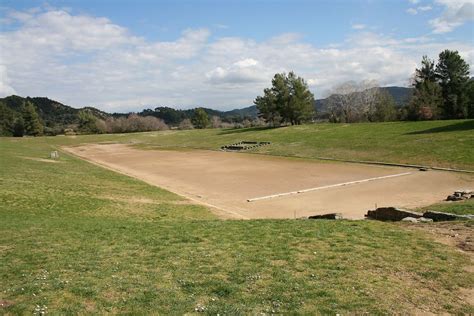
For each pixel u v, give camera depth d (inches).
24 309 318.3
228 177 1487.5
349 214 873.5
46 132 5344.5
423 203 949.2
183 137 3939.5
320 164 1776.6
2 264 439.2
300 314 311.6
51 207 868.6
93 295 345.7
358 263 424.2
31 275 401.4
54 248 506.3
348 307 323.3
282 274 394.3
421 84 3427.7
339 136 2549.2
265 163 1894.7
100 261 448.1
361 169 1573.6
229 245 504.4
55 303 331.3
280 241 515.2
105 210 882.8
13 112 5329.7
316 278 383.9
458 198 900.0
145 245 516.7
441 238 512.7
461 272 396.8
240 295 347.6
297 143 2529.5
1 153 2089.1
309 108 3841.0
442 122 2418.8
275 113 4005.9
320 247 483.5
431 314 315.9
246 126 4626.0
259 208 971.9
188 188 1273.4
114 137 4407.0
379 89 4232.3
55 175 1368.1
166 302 332.8
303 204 1003.3
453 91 3284.9
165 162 2075.5
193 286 367.9
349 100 4220.0
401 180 1291.8
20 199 908.6
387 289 358.0
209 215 880.3
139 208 924.0
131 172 1712.6
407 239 510.0
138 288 362.0
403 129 2394.2
